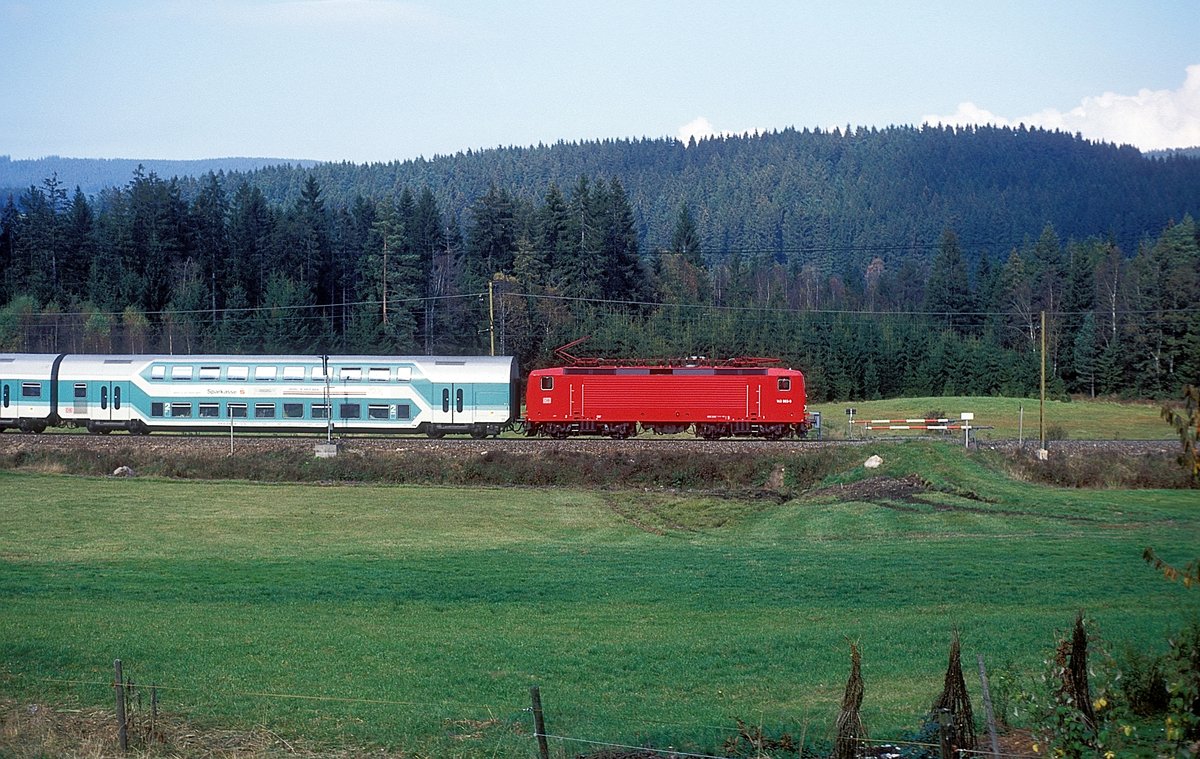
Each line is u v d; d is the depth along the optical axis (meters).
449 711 18.83
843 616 27.12
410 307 111.00
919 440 56.62
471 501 49.62
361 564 35.47
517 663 22.25
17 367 60.84
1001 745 16.06
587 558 36.66
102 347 98.44
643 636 24.94
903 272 170.25
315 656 22.61
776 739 16.92
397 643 23.86
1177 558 33.56
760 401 58.97
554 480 53.72
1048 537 38.62
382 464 54.91
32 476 54.84
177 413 60.03
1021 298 127.44
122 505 47.88
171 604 28.41
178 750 16.98
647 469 53.62
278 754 16.78
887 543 38.75
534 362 100.50
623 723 18.06
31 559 36.22
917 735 16.41
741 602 28.95
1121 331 110.00
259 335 103.75
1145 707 17.12
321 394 59.28
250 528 43.22
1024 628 24.50
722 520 46.53
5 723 18.00
